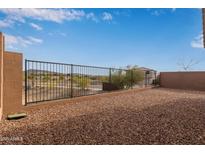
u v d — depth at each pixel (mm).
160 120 4434
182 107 6152
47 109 5895
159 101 7547
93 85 10633
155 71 16875
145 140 3172
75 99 7445
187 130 3654
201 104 6758
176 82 16484
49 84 7711
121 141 3135
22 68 5457
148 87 14086
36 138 3271
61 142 3096
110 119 4539
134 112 5363
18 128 3830
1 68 4551
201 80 15133
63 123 4188
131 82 13039
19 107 5395
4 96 5039
